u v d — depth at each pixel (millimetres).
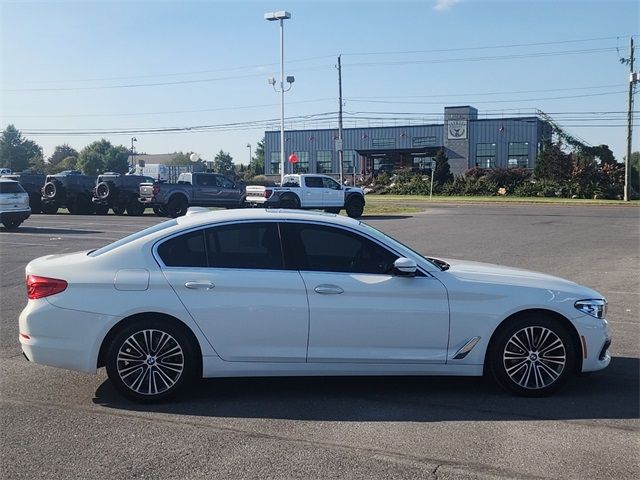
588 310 5859
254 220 5855
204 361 5617
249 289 5609
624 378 6461
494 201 46375
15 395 5887
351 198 32031
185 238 5781
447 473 4301
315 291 5629
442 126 74375
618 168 52688
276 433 4996
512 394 5891
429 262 5945
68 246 17656
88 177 35000
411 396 5898
